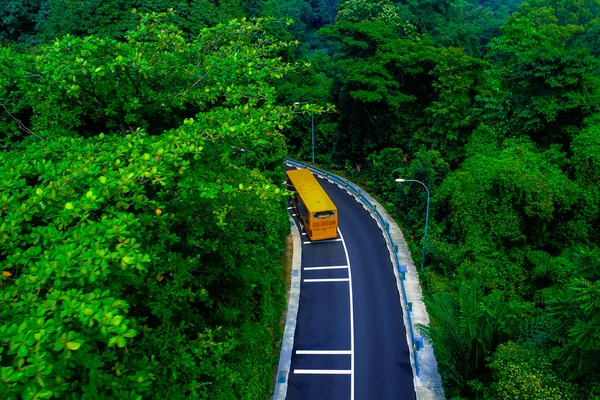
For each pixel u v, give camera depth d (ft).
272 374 58.18
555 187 70.54
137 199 25.41
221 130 30.40
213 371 33.06
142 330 29.68
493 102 92.12
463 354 52.01
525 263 73.10
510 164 73.26
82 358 19.47
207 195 28.48
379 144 117.08
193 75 39.58
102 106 38.24
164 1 86.33
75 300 18.74
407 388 56.75
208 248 34.68
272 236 66.64
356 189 114.93
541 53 76.59
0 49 33.32
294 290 77.46
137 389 22.08
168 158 27.22
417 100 112.98
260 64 43.19
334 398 55.83
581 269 42.80
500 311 53.47
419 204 92.84
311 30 249.75
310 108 40.19
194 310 38.52
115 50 35.94
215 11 93.35
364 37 118.83
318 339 66.08
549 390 41.01
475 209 74.43
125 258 21.09
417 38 122.83
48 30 91.04
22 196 25.34
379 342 64.80
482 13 207.72
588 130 73.82
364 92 103.65
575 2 170.40
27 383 15.84
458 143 99.25
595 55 127.03
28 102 38.58
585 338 37.63
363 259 86.43
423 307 71.36
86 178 26.66
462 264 73.67
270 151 79.92
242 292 44.16
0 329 17.10
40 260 22.15
